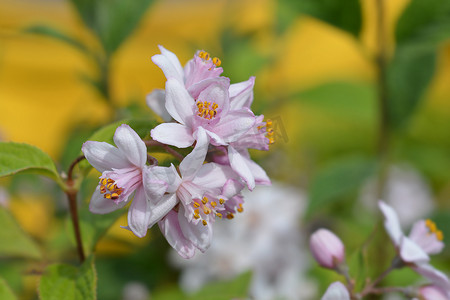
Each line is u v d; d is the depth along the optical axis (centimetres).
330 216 48
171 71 27
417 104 38
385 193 39
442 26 35
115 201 26
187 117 26
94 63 39
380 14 37
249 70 43
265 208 42
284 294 41
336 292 27
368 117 44
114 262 41
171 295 38
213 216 26
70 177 28
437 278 29
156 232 33
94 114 48
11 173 27
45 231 42
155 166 26
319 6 36
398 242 30
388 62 37
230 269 40
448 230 37
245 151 27
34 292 36
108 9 37
